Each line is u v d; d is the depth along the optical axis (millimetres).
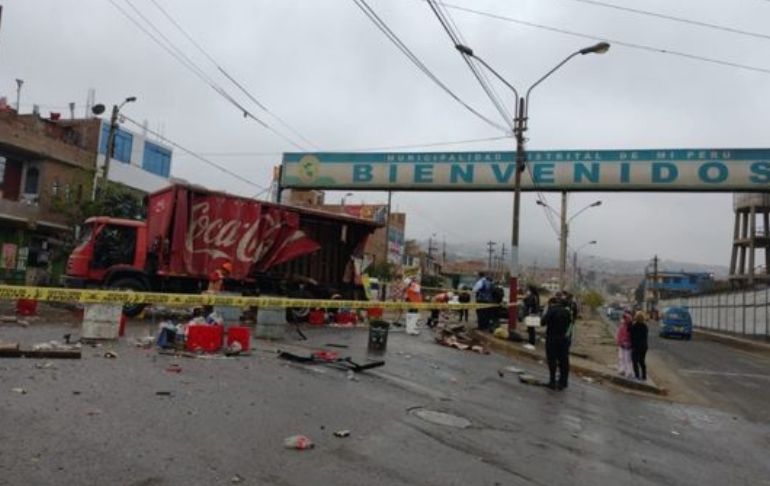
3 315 15383
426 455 7188
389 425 8297
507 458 7555
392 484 6105
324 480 5980
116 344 11766
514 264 21750
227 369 10469
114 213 32906
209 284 19000
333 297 21859
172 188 18188
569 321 13836
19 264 31703
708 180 29016
